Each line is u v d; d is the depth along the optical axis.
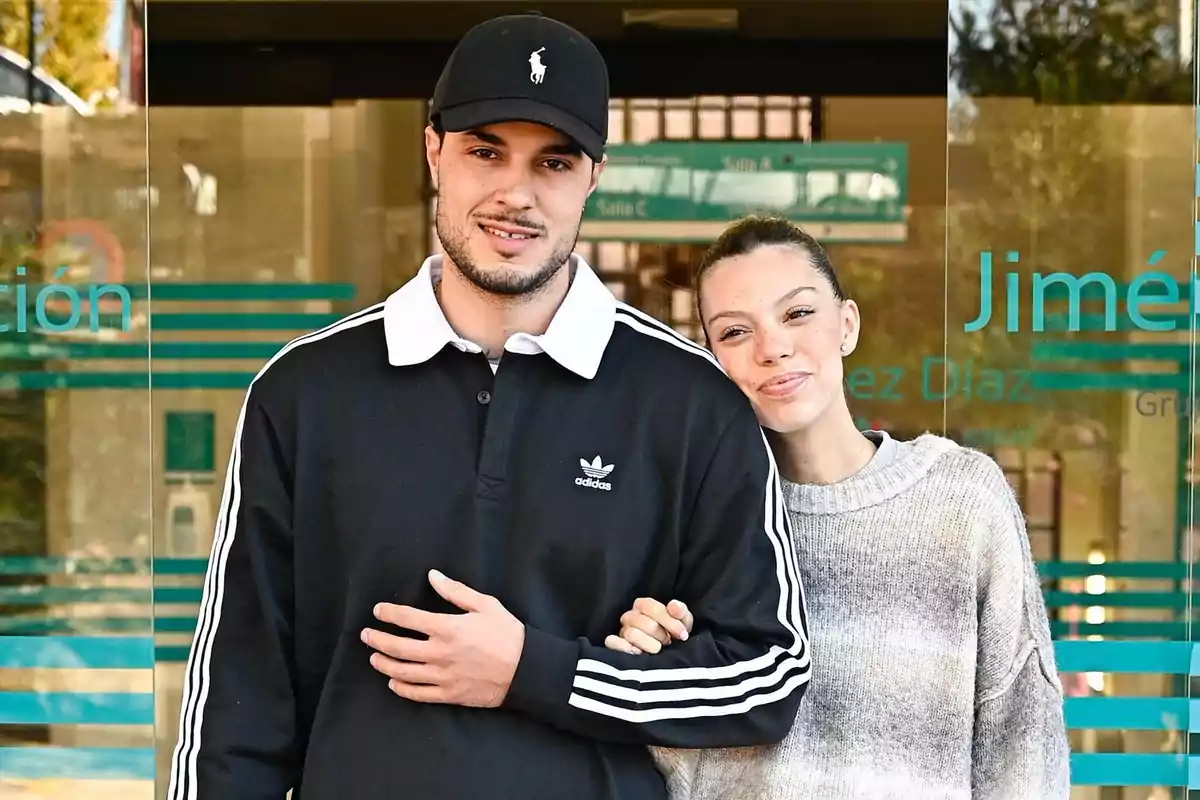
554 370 1.73
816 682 1.79
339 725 1.67
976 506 1.79
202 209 2.89
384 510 1.68
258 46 2.85
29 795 2.88
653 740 1.62
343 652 1.68
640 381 1.74
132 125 2.83
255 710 1.69
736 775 1.79
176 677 2.90
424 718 1.63
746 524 1.70
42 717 2.88
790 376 1.82
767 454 1.75
